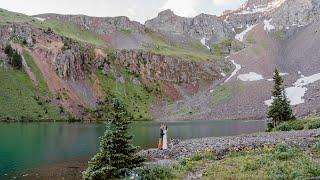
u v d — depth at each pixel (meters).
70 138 76.94
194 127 123.00
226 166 26.89
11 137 76.56
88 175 25.89
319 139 36.28
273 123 79.81
